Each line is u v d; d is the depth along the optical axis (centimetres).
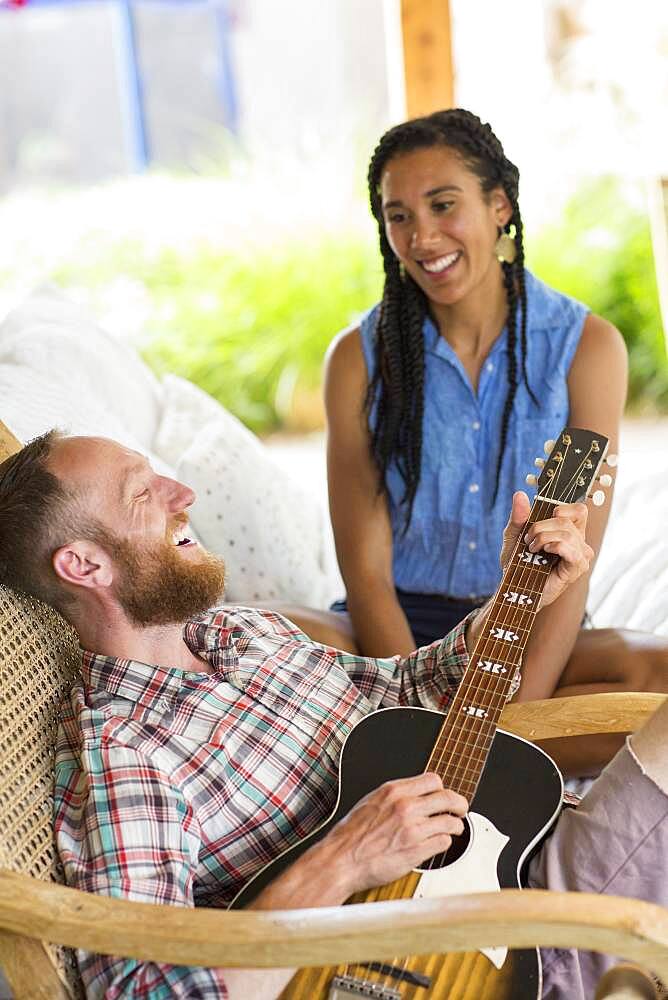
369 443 223
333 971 137
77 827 148
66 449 161
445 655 179
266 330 571
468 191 209
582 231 572
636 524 248
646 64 612
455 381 220
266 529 244
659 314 543
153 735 155
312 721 167
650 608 220
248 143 649
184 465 238
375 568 220
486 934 117
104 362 262
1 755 151
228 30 748
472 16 631
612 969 131
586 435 180
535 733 173
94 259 603
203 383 572
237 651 169
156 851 143
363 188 604
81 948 126
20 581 162
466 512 219
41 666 165
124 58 748
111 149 781
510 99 630
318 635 213
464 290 213
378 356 222
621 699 174
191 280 587
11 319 266
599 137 604
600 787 151
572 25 628
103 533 159
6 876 130
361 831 143
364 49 741
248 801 156
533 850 155
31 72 774
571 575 170
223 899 157
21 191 735
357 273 573
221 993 130
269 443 552
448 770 155
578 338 218
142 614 162
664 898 150
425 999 134
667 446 484
